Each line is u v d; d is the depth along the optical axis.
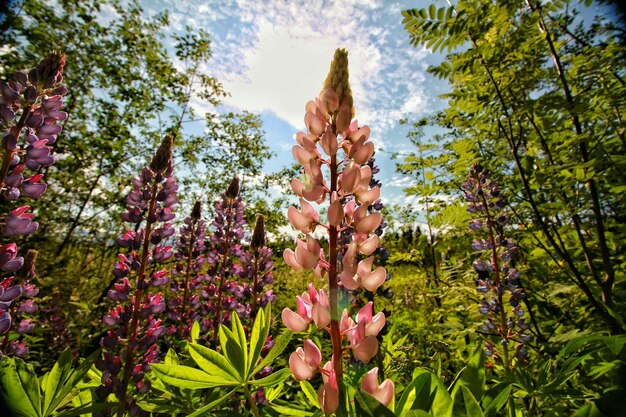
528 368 3.28
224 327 2.28
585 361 2.77
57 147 10.55
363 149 1.77
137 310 3.20
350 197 2.24
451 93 4.51
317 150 1.90
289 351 5.57
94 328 8.98
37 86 2.69
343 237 3.35
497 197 4.11
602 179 3.87
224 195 5.41
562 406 2.44
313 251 1.75
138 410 2.84
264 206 15.52
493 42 3.94
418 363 2.84
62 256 11.38
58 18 10.30
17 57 9.27
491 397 1.68
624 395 1.64
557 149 3.88
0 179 2.45
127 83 12.48
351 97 1.90
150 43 12.88
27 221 2.54
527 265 4.79
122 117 12.66
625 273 4.00
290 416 2.52
